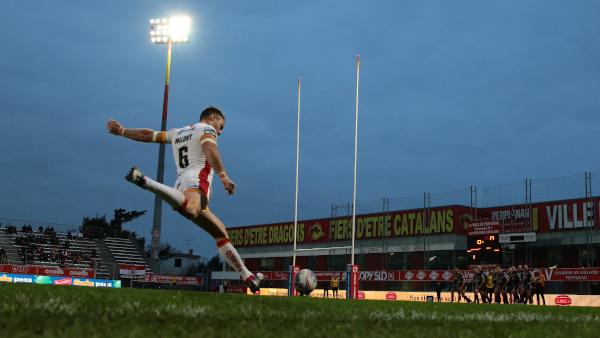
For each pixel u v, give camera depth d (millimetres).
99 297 4496
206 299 4961
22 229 43125
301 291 15344
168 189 5121
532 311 7008
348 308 5215
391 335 3057
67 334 2373
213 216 6398
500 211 39438
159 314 3465
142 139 6406
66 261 41938
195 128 6012
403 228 42938
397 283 41562
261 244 54562
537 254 36625
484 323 4445
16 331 2377
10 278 31156
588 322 5246
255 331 2900
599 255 33469
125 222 72750
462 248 38844
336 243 47812
